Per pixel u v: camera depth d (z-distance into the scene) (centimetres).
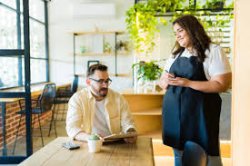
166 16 375
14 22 421
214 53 189
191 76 195
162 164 295
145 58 383
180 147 198
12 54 338
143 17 358
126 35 727
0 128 425
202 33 193
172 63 211
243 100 118
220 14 350
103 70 219
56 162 151
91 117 219
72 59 744
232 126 137
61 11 734
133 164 148
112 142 190
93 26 727
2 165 352
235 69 131
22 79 350
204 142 190
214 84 184
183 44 198
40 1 718
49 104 461
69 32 721
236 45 129
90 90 222
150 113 300
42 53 734
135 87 360
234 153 133
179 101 197
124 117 225
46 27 737
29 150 352
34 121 578
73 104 217
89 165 146
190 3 352
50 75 749
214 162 191
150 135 302
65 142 191
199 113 192
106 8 712
